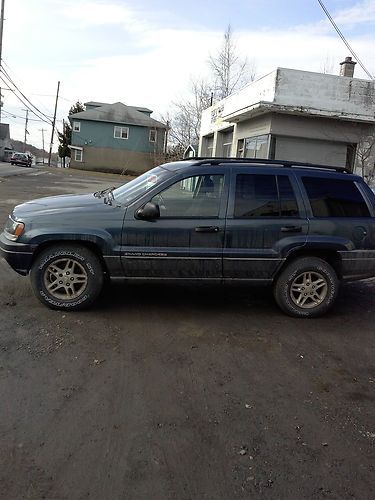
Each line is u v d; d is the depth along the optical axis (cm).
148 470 266
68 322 483
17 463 266
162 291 615
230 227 514
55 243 505
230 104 1906
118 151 5669
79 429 302
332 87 1486
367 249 556
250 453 288
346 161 1588
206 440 298
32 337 440
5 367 379
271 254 524
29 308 516
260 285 541
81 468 265
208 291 630
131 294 592
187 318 521
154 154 5238
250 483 261
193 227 507
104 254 498
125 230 498
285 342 473
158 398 347
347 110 1512
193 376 386
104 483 254
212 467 272
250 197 527
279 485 261
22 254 495
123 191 562
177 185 513
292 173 545
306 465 280
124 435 298
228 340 466
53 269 506
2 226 1005
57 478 255
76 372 378
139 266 506
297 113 1464
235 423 320
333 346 472
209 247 512
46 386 354
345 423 330
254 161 550
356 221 552
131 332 469
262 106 1403
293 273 538
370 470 279
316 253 553
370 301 641
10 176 2966
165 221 504
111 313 518
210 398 352
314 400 360
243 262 521
